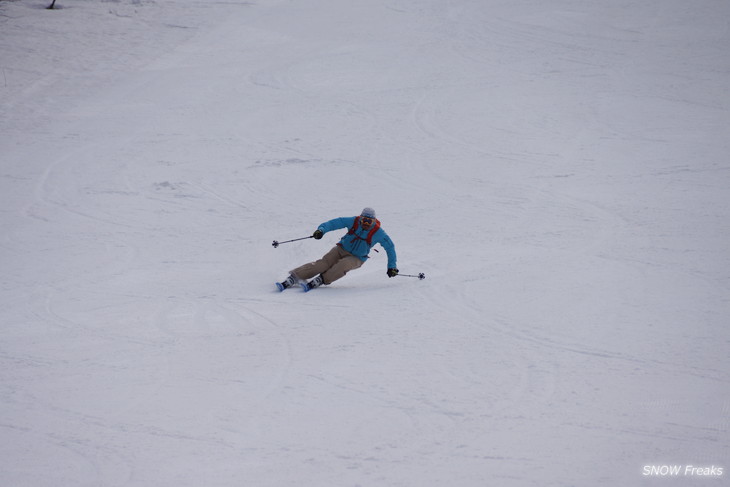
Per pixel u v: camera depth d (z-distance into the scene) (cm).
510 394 2189
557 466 1722
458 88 9694
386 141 7562
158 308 3303
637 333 2744
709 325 2814
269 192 5994
